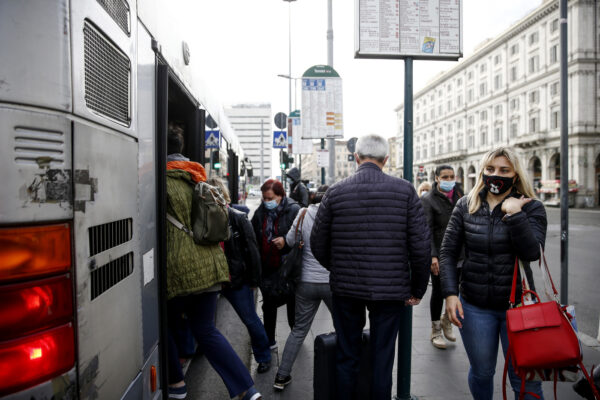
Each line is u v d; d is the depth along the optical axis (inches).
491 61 2285.9
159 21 97.7
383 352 98.2
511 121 2142.0
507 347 94.7
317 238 105.9
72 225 52.2
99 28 61.2
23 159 47.7
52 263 49.4
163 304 95.0
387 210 97.3
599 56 1680.6
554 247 468.4
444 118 2839.6
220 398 130.2
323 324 203.2
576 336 79.8
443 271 99.9
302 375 145.9
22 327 47.3
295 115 613.0
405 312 119.0
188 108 155.4
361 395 102.6
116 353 65.1
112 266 64.6
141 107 82.2
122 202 68.7
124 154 70.4
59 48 51.1
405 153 122.2
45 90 49.8
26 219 47.5
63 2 51.6
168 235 104.8
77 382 52.8
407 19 121.1
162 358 94.3
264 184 162.9
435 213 170.4
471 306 97.1
